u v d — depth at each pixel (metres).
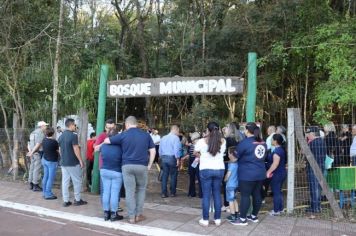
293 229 7.64
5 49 13.03
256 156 7.75
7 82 13.70
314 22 13.80
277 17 14.20
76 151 9.45
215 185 7.87
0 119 17.02
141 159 7.91
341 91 11.28
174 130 10.99
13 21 13.16
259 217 8.50
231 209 8.07
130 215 7.97
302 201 9.48
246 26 14.62
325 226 7.83
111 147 8.09
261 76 15.32
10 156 14.30
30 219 8.62
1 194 10.87
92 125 17.05
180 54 18.38
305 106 15.39
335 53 11.93
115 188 8.13
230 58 15.05
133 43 21.33
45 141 10.21
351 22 12.55
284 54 13.33
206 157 7.78
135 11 21.69
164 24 20.64
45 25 13.47
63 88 15.75
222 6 15.85
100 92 11.41
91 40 19.38
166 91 10.14
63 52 14.20
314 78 15.10
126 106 22.47
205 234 7.30
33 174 11.35
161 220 8.23
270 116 16.83
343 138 9.82
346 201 9.05
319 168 8.53
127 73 21.16
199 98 17.45
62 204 9.66
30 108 15.42
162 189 10.88
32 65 14.19
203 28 16.11
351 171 8.70
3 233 7.58
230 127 8.85
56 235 7.48
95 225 8.06
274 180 8.69
